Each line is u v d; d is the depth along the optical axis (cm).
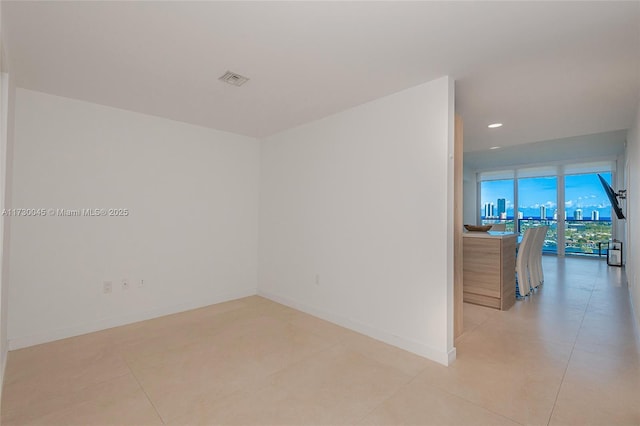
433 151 243
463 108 317
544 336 281
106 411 176
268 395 192
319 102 293
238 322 322
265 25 174
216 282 391
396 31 179
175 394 192
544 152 679
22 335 258
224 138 397
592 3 154
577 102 299
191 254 366
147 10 160
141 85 255
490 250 369
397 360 238
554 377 210
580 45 194
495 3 154
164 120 343
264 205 426
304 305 358
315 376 214
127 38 187
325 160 336
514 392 193
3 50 173
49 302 272
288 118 342
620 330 295
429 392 194
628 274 480
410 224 257
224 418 170
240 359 239
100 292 300
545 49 200
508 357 241
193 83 251
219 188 393
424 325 246
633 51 201
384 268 276
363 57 209
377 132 284
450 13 162
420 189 251
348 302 308
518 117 346
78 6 156
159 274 340
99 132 300
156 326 310
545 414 171
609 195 566
